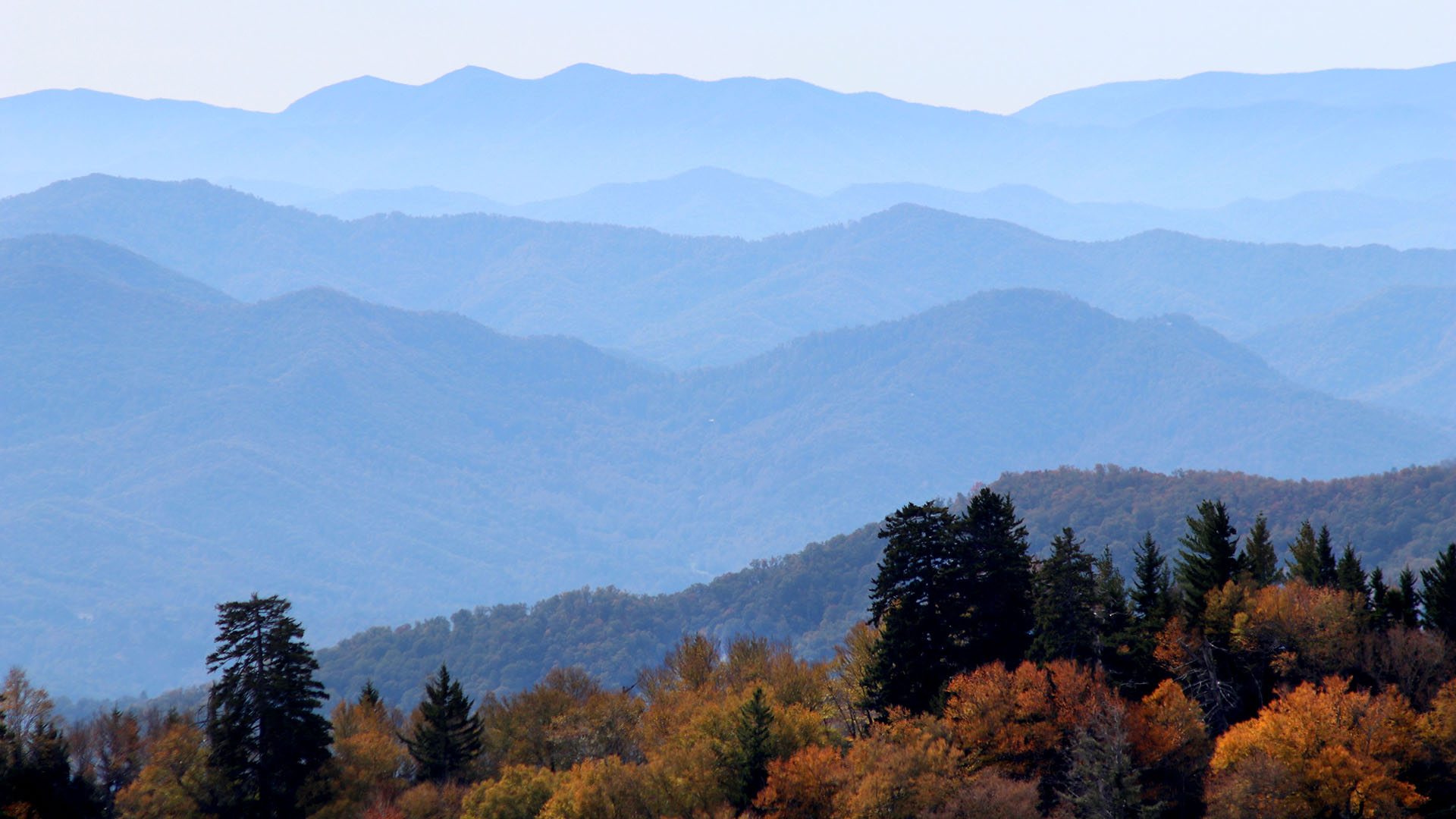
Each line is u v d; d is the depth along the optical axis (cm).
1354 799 19488
